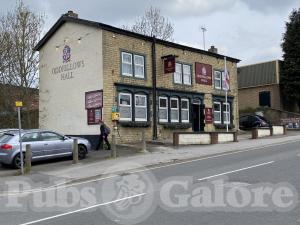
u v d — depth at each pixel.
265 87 46.16
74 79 26.72
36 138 18.98
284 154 17.97
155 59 27.72
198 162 17.23
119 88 25.36
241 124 38.69
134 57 26.55
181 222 7.92
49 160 19.92
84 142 20.14
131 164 17.23
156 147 23.28
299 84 43.75
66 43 27.42
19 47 32.59
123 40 26.02
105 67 24.84
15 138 18.48
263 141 25.95
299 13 45.12
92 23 25.27
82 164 17.97
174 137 24.14
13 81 32.56
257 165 14.88
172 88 28.77
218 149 21.84
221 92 32.94
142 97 26.75
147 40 27.42
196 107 30.94
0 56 32.53
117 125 24.98
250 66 48.06
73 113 26.64
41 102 29.20
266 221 7.74
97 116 24.92
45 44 29.08
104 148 23.55
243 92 48.06
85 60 26.00
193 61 30.75
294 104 46.53
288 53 44.69
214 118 32.25
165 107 28.27
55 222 8.54
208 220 7.97
